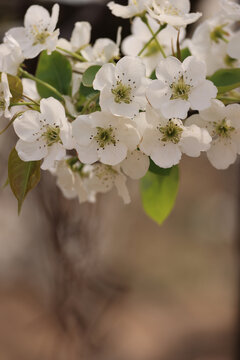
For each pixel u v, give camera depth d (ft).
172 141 1.60
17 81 1.61
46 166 1.60
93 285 3.28
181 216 10.03
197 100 1.57
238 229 3.87
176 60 1.58
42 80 1.72
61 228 2.90
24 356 5.03
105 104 1.58
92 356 3.59
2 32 2.40
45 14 1.71
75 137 1.58
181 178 10.78
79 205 2.91
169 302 7.17
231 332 6.19
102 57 1.74
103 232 3.31
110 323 4.35
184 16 1.64
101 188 1.79
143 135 1.59
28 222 5.45
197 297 7.41
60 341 3.88
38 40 1.69
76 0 2.27
